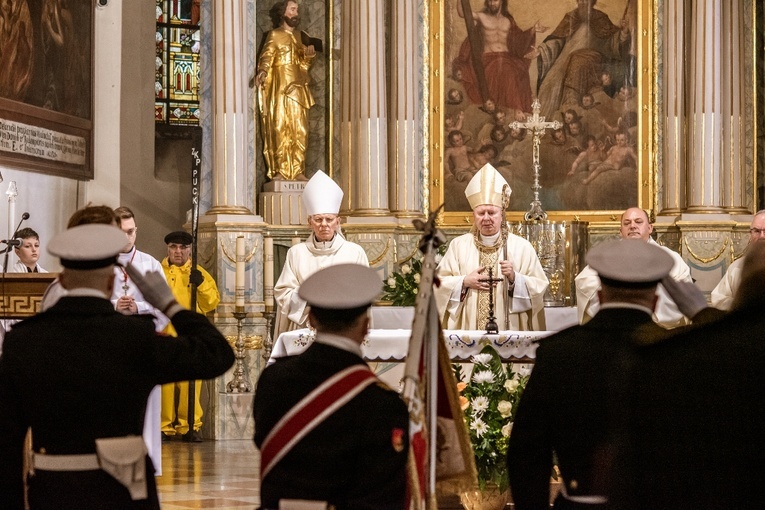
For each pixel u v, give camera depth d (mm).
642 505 5211
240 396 25891
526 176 28891
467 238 19672
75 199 28859
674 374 5207
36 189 26859
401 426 7219
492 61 29047
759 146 28016
